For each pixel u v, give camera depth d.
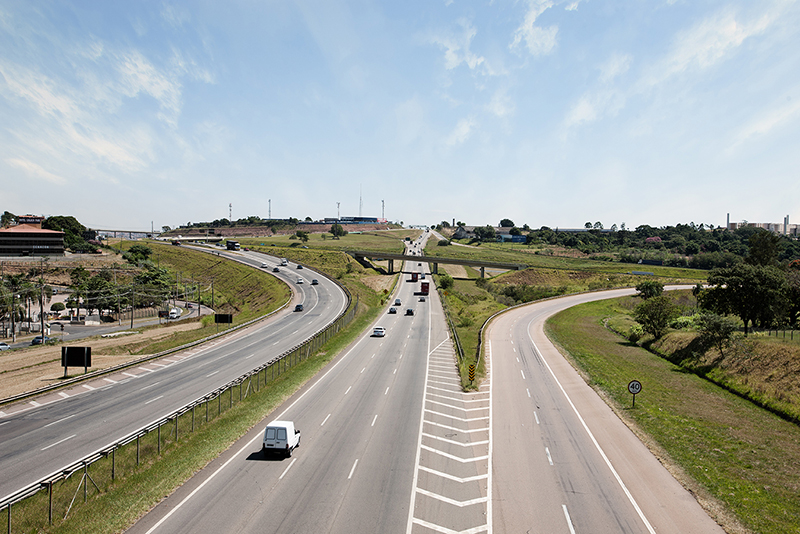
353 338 65.19
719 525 19.61
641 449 27.72
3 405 36.91
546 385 42.12
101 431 31.19
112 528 18.66
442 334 70.19
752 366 41.47
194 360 53.69
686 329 63.56
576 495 22.08
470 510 20.58
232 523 19.12
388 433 29.91
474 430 30.67
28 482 23.72
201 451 26.38
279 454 26.14
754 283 54.06
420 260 169.12
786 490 22.39
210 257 177.75
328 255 183.62
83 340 73.69
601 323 85.94
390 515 19.95
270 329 74.44
